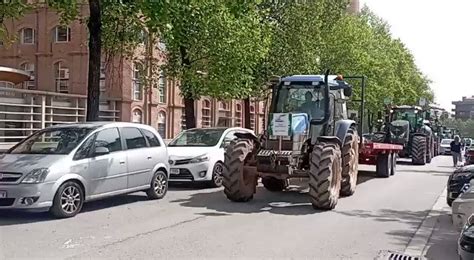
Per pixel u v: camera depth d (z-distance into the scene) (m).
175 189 15.23
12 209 9.87
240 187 12.61
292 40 27.03
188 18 18.30
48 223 9.82
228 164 12.66
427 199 14.21
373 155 19.30
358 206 12.72
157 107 34.81
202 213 11.23
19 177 9.85
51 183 10.02
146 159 12.62
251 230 9.53
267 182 15.06
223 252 7.86
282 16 27.05
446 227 10.43
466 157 24.59
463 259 6.86
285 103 13.80
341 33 37.06
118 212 11.18
